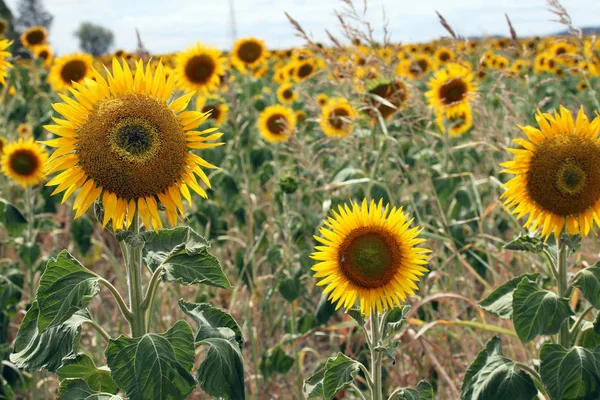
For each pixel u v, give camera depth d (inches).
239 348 96.7
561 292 118.6
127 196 93.2
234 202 249.0
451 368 176.4
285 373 176.1
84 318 95.3
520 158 120.3
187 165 97.3
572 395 105.7
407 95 223.1
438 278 192.5
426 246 198.4
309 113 363.6
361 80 207.8
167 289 197.5
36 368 89.7
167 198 95.5
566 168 116.6
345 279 111.7
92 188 93.1
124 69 97.3
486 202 254.2
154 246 101.0
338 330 208.5
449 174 227.9
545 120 120.1
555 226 119.0
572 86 508.4
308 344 221.0
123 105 93.0
